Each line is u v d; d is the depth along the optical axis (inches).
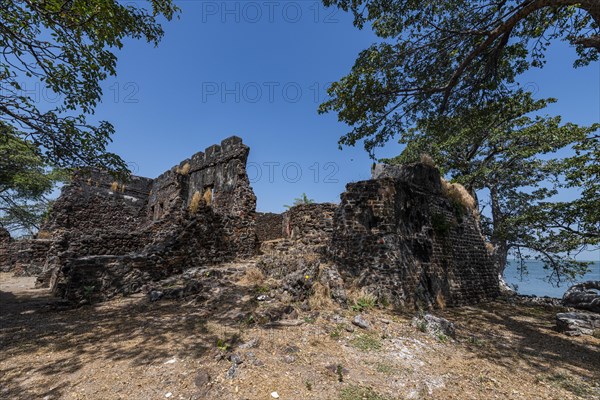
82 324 216.1
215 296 265.3
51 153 302.5
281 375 147.5
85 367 150.9
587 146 388.2
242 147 522.3
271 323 213.6
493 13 339.9
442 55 380.2
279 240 552.1
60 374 144.9
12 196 705.6
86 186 721.6
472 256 480.7
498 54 343.6
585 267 633.0
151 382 136.6
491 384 164.2
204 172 613.6
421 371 170.1
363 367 166.6
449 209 467.8
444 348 212.8
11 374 145.1
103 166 322.7
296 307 250.5
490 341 245.0
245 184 500.1
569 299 432.5
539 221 508.4
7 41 234.4
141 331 198.2
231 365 152.6
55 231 652.7
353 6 369.4
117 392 129.4
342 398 132.9
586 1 245.8
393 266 323.6
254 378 141.9
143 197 821.2
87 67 270.1
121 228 759.7
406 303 312.3
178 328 202.5
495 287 506.0
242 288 287.3
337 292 282.2
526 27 363.6
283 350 174.4
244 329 199.5
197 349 169.3
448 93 372.8
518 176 704.4
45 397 126.4
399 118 425.4
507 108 410.3
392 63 369.1
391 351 192.2
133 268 314.5
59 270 357.1
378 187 366.0
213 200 556.1
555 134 593.9
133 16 277.1
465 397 147.0
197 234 389.1
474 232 510.6
